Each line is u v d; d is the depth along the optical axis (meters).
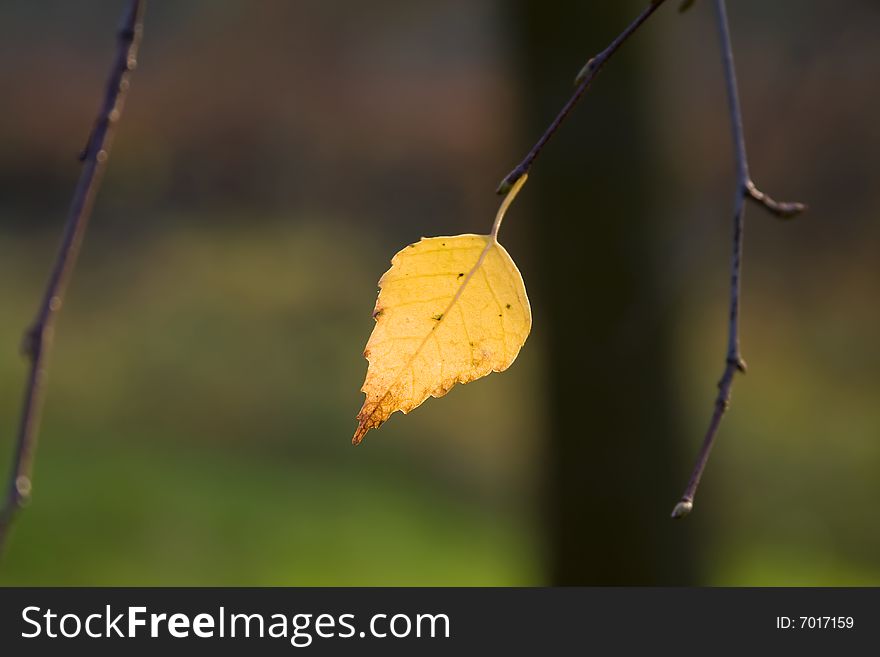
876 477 9.91
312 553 8.66
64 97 19.17
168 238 17.19
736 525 9.29
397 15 14.34
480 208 9.49
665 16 5.19
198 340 13.76
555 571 5.52
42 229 17.81
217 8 15.86
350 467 10.75
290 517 9.29
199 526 8.87
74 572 7.99
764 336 11.44
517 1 5.16
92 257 16.62
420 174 16.39
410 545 8.87
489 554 8.77
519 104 5.24
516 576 8.34
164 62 16.98
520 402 11.86
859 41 3.94
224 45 16.12
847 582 8.45
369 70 15.91
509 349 1.27
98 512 8.84
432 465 10.92
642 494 5.27
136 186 17.58
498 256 1.28
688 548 5.43
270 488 9.91
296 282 15.75
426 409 12.38
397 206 16.64
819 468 10.21
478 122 13.66
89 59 20.00
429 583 8.18
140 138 17.30
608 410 5.20
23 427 1.37
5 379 12.28
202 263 16.39
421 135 16.02
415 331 1.28
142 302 15.10
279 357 13.45
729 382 1.30
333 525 9.23
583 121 5.07
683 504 1.19
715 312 8.55
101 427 11.11
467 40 14.25
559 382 5.28
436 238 1.29
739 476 10.11
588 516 5.36
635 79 5.05
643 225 5.03
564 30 5.03
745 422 11.03
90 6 20.38
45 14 20.11
